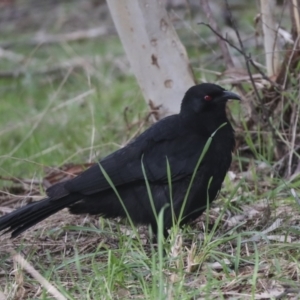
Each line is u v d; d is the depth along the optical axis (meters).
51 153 13.73
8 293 7.66
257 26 12.43
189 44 18.75
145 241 9.41
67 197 8.89
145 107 14.61
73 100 14.10
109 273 7.45
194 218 9.35
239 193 10.43
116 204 9.13
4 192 10.79
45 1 24.36
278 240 8.59
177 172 9.07
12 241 9.54
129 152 9.13
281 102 11.29
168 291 6.96
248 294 7.21
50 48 20.56
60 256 8.98
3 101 18.19
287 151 11.15
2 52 19.72
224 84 12.02
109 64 18.88
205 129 9.31
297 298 7.05
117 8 11.32
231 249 8.42
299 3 11.25
